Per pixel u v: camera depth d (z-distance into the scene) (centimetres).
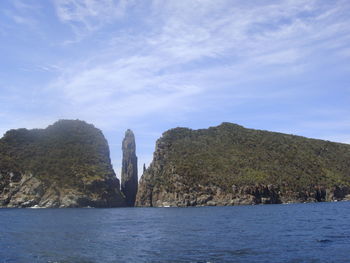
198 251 4438
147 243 5225
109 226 8131
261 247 4562
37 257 4203
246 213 11962
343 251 4122
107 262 3900
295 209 13500
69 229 7406
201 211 14512
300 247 4475
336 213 10450
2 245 5091
